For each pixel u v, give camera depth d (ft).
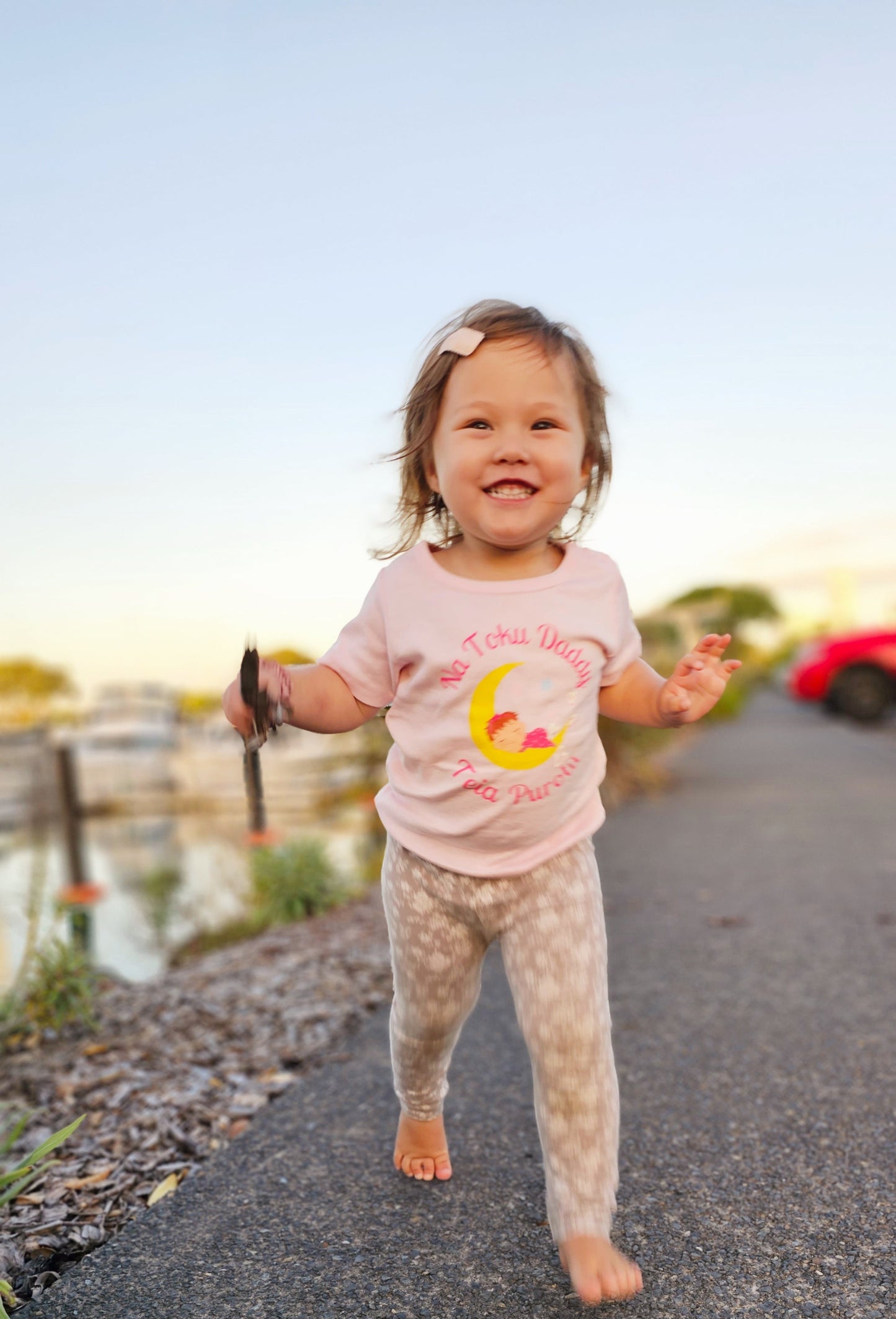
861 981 10.94
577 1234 5.27
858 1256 5.79
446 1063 6.73
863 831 20.89
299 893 17.69
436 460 5.97
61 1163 7.51
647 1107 7.94
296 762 37.88
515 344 5.70
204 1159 7.56
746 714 69.15
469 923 5.89
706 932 13.41
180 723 64.49
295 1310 5.45
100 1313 5.46
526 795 5.59
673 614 44.62
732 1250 5.90
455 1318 5.35
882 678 49.26
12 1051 10.33
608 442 6.31
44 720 79.41
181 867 28.30
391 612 5.83
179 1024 10.62
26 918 14.38
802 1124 7.54
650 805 26.68
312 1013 10.69
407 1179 6.88
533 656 5.59
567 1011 5.55
